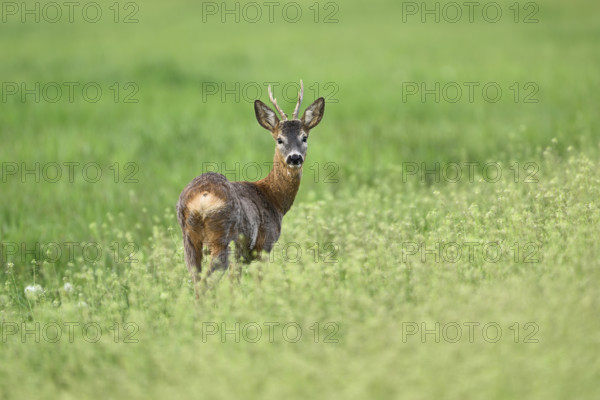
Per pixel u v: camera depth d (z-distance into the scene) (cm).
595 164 1897
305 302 1198
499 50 4962
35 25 7006
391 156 2578
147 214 2098
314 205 1838
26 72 4478
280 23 7044
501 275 1295
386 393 948
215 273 1309
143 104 3625
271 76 4238
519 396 941
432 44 5434
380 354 1022
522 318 1093
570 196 1566
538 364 972
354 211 1869
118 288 1432
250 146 2778
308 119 1648
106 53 5222
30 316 1461
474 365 980
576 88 3544
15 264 1783
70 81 4178
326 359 1035
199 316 1245
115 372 1098
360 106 3478
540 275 1273
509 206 1616
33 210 2150
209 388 975
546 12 6894
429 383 954
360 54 5062
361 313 1198
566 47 4962
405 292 1306
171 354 1112
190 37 6206
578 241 1338
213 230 1360
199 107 3528
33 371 1155
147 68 4466
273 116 1622
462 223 1571
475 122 3053
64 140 2903
